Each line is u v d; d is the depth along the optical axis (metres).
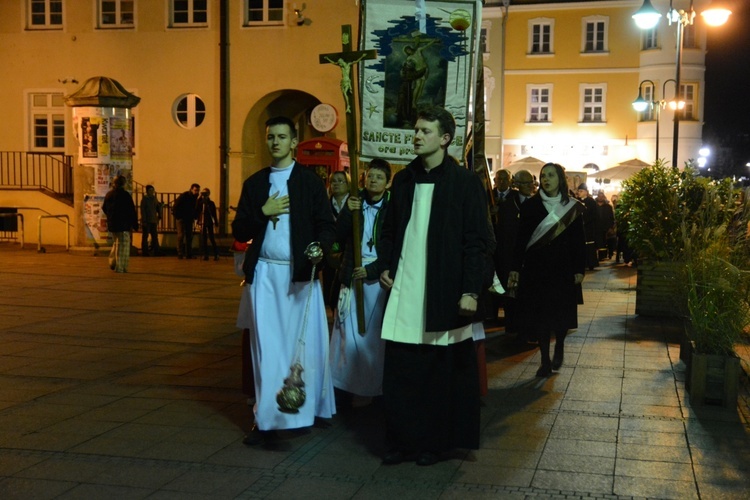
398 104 7.04
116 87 21.11
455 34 7.00
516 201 9.10
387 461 5.32
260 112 24.95
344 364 6.50
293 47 24.20
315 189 5.73
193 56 24.66
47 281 15.16
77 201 21.31
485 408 6.76
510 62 44.47
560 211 7.95
